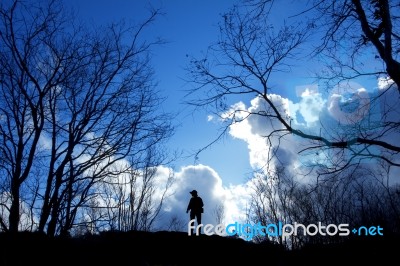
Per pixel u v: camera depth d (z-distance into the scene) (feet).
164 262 46.83
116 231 53.62
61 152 49.57
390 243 43.98
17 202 44.88
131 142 51.31
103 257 44.88
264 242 55.26
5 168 47.09
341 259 44.98
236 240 56.13
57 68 49.49
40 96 47.57
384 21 25.30
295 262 47.88
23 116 48.14
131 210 67.56
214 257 49.44
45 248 42.96
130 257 46.14
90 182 49.42
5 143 46.96
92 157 50.16
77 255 44.11
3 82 47.78
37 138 46.85
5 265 38.63
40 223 46.24
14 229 43.73
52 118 49.67
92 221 49.49
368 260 43.80
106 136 51.16
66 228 47.60
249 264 49.34
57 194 47.42
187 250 50.37
